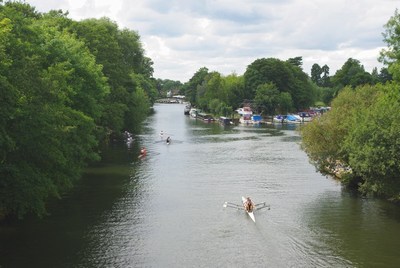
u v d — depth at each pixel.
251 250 39.66
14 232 42.72
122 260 37.06
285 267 36.28
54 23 81.06
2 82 33.47
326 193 58.78
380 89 61.16
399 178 48.06
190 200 55.09
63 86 49.56
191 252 39.03
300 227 45.47
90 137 57.44
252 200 55.31
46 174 42.34
